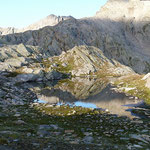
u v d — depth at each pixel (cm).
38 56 18900
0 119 2100
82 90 6594
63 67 17138
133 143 1502
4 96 3794
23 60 15850
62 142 1374
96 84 8456
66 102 4244
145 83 5328
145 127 2088
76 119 2486
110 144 1423
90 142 1446
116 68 17238
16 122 1967
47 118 2462
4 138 1284
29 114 2662
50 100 4525
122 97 4559
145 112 3005
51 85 8650
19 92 5072
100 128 2016
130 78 7425
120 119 2522
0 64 13850
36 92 6012
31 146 1193
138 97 4384
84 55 18938
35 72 11638
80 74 15812
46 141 1352
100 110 3188
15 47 18838
